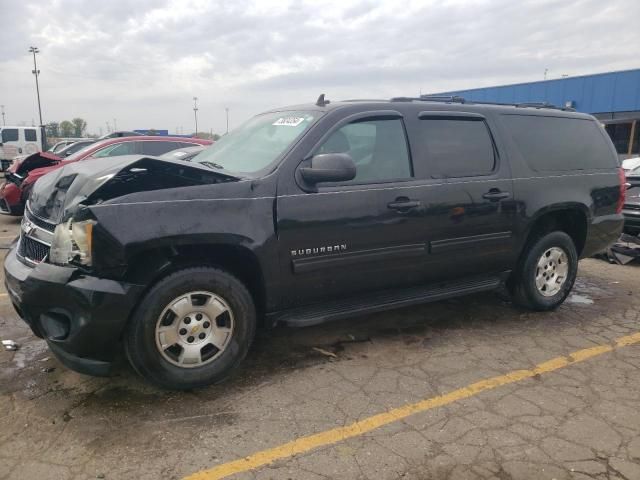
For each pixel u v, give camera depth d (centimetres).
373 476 249
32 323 308
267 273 334
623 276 632
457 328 445
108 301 287
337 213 352
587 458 264
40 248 323
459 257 416
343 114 372
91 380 337
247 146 397
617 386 342
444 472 253
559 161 477
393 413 305
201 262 320
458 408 312
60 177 349
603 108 2730
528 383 345
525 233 450
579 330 445
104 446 268
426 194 389
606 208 504
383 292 394
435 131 411
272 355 384
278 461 259
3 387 327
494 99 3275
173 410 304
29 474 246
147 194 301
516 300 486
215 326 324
